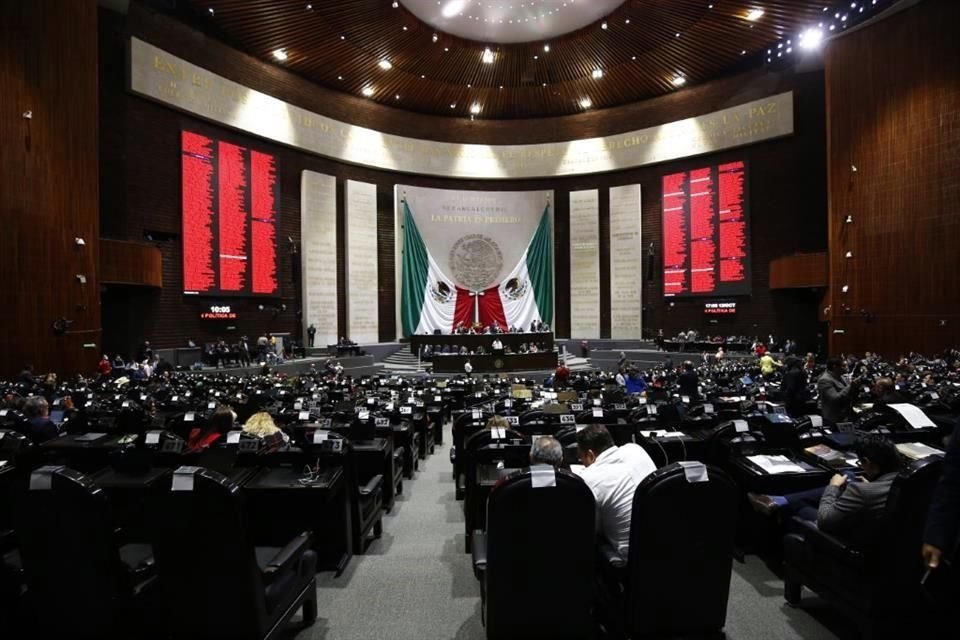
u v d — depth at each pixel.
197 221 17.44
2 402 6.48
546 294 24.06
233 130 18.56
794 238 19.47
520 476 2.36
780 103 19.64
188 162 17.27
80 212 12.79
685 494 2.49
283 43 18.66
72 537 2.49
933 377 8.29
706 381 10.20
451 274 23.58
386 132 23.05
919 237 15.01
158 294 16.53
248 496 3.95
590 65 20.64
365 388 10.16
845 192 16.56
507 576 2.45
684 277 21.67
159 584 2.58
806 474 3.80
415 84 21.72
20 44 11.19
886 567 2.70
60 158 12.17
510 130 24.39
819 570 3.17
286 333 19.88
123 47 15.75
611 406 6.40
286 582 2.96
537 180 24.45
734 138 20.59
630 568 2.56
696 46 19.03
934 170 14.73
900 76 15.42
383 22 17.94
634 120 22.98
